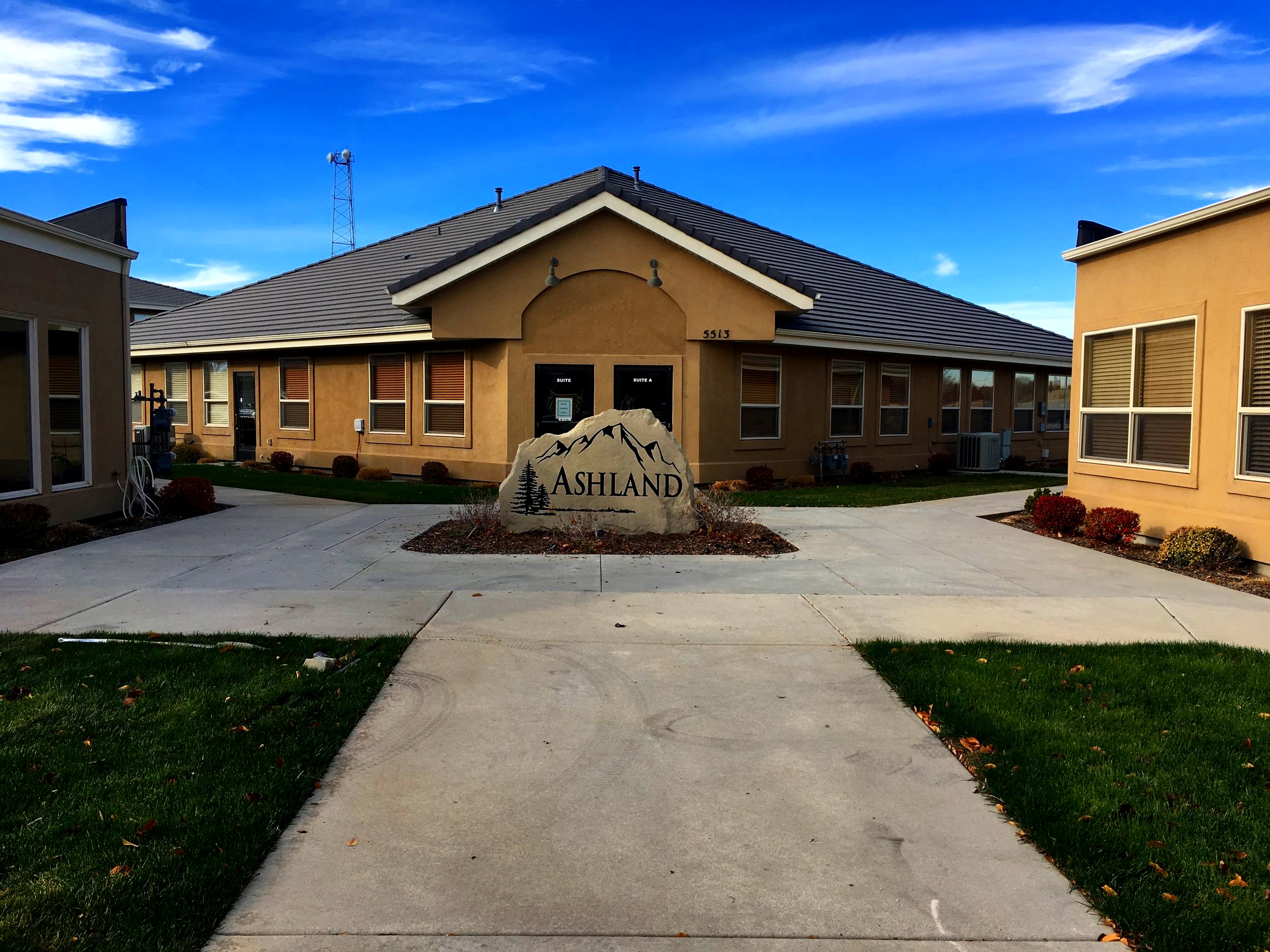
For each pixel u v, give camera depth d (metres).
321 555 9.40
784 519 12.61
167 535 10.70
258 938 3.00
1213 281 9.76
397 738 4.63
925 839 3.72
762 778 4.25
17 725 4.60
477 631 6.50
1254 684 5.46
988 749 4.52
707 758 4.46
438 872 3.43
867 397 20.11
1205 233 9.86
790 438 18.36
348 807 3.93
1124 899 3.24
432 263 19.58
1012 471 23.20
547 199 20.95
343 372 19.20
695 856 3.57
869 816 3.91
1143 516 10.87
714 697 5.26
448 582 8.12
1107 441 11.81
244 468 19.58
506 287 16.09
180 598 7.45
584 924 3.12
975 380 23.34
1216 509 9.77
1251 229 9.23
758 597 7.70
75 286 11.05
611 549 9.84
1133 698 5.22
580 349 16.23
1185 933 3.05
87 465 11.37
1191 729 4.78
